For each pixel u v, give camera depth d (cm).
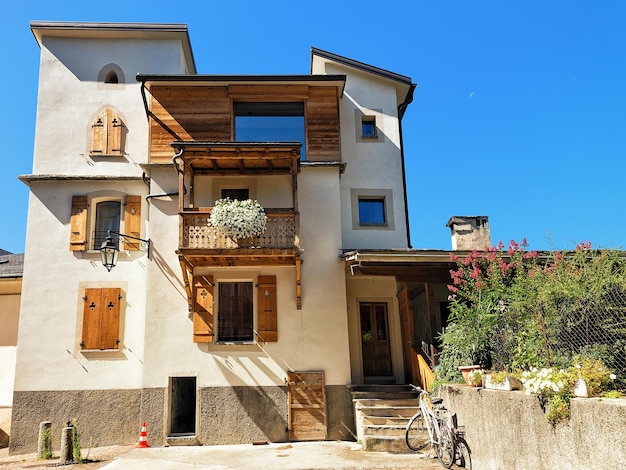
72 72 1366
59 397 1173
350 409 1159
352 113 1484
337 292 1216
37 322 1205
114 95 1361
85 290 1230
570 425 520
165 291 1192
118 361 1196
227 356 1166
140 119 1351
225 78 1291
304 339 1186
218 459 952
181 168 1150
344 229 1393
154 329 1170
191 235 1132
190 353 1162
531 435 591
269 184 1267
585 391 516
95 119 1340
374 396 1140
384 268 1177
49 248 1246
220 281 1219
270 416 1140
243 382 1155
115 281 1240
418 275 1181
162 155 1266
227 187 1266
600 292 590
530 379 593
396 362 1328
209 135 1283
